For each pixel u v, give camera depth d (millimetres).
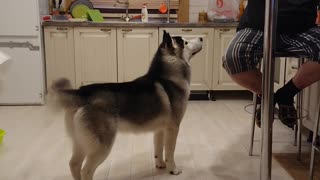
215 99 4148
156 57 2043
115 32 3873
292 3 1769
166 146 2068
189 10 4484
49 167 2199
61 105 1704
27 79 3746
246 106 3828
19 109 3629
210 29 3920
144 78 1979
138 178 2064
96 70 3963
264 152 1486
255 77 1823
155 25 3852
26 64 3715
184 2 4441
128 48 3924
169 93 1961
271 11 1351
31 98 3789
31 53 3697
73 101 1704
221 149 2525
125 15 4461
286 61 3039
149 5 4492
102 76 3984
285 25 1758
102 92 1762
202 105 3875
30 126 3033
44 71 3879
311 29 1815
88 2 4352
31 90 3773
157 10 4508
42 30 3797
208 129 3002
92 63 3943
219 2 4285
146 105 1856
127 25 3838
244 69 1807
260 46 1808
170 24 3861
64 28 3822
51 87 1708
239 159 2338
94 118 1700
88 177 1738
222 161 2307
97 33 3867
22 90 3766
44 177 2062
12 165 2227
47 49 3859
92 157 1727
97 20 4090
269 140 1466
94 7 4449
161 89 1935
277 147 2566
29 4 3570
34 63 3721
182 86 2025
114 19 4488
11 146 2555
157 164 2193
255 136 2797
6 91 3750
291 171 2148
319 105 1902
